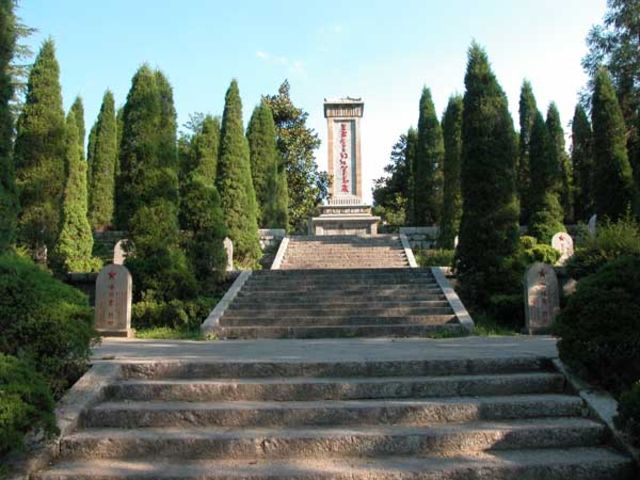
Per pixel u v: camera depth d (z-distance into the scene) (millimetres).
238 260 21266
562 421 5027
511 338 10094
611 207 20156
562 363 5988
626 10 24203
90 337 5734
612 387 5441
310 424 5055
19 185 16594
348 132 28328
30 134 17109
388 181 49562
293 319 11930
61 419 4848
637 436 4453
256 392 5504
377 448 4645
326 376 5961
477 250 14062
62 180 17516
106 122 29609
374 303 12766
